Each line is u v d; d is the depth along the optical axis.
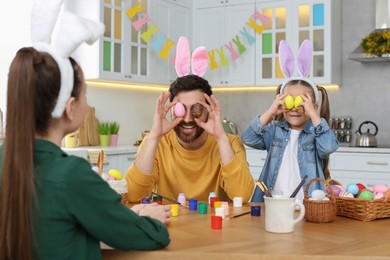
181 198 1.89
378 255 1.14
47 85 1.07
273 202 1.39
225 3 5.13
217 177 2.04
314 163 2.15
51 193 1.05
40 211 1.04
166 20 4.91
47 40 1.17
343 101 5.00
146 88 5.23
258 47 5.00
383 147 4.47
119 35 4.39
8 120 1.05
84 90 1.19
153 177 2.04
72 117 1.15
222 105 5.58
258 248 1.20
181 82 1.93
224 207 1.67
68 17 1.12
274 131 2.28
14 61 1.07
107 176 1.79
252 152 4.79
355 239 1.30
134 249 1.16
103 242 1.14
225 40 5.14
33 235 1.03
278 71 4.92
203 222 1.54
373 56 4.46
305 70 2.30
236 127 5.30
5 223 1.02
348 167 4.39
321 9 4.73
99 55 4.16
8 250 1.02
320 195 1.57
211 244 1.25
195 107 1.90
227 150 1.90
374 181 4.30
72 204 1.05
